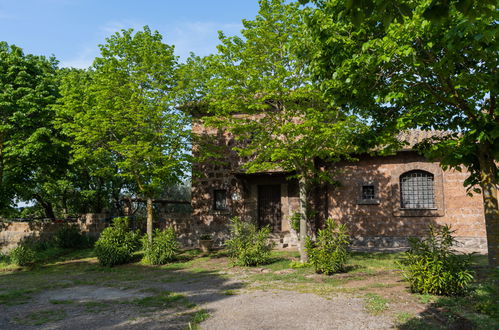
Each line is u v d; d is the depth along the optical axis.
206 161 19.73
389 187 16.33
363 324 6.18
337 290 8.84
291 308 7.45
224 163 17.56
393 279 9.76
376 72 7.56
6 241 21.14
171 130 15.46
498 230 7.82
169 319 7.07
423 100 8.35
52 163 19.16
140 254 17.48
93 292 10.42
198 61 15.94
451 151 8.06
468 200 15.12
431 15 2.84
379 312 6.75
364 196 16.89
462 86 7.41
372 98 7.89
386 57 6.55
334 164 17.27
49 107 17.00
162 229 20.19
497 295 7.03
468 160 8.12
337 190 17.19
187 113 16.08
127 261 16.12
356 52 7.51
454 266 7.57
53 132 17.67
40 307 8.65
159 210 28.77
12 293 10.38
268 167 13.62
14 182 19.11
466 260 7.78
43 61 19.61
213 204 19.34
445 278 7.45
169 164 14.84
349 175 17.05
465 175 15.24
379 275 10.46
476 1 3.05
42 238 20.78
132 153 14.54
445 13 2.82
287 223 18.05
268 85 11.88
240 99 12.57
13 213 22.62
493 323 5.70
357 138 8.34
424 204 15.95
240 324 6.52
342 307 7.29
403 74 7.62
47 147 17.20
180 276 12.49
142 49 15.45
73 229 21.23
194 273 12.93
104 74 14.90
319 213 17.31
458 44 5.45
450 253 7.93
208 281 11.23
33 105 16.52
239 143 19.03
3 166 18.20
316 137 11.59
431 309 6.68
